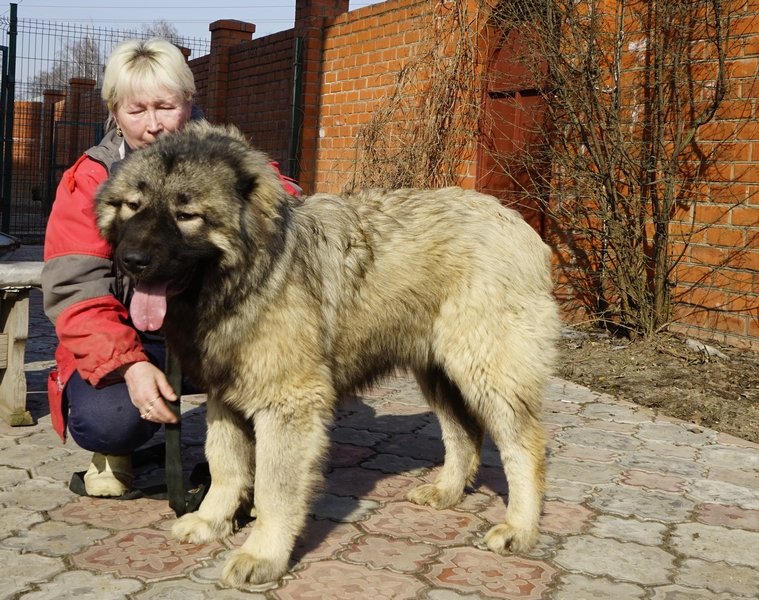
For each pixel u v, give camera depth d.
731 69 7.00
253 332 3.06
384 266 3.55
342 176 11.61
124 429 3.58
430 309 3.65
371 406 5.67
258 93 14.52
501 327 3.53
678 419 5.55
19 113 19.97
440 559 3.35
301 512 3.18
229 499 3.50
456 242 3.59
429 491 3.96
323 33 12.06
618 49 7.41
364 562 3.29
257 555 3.10
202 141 3.13
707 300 7.33
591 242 7.96
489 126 9.12
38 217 18.33
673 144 7.46
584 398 5.99
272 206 3.12
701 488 4.28
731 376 6.39
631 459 4.70
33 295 9.63
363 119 11.16
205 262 3.04
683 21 7.21
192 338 3.18
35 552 3.26
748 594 3.14
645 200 7.62
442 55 9.45
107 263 3.44
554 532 3.67
